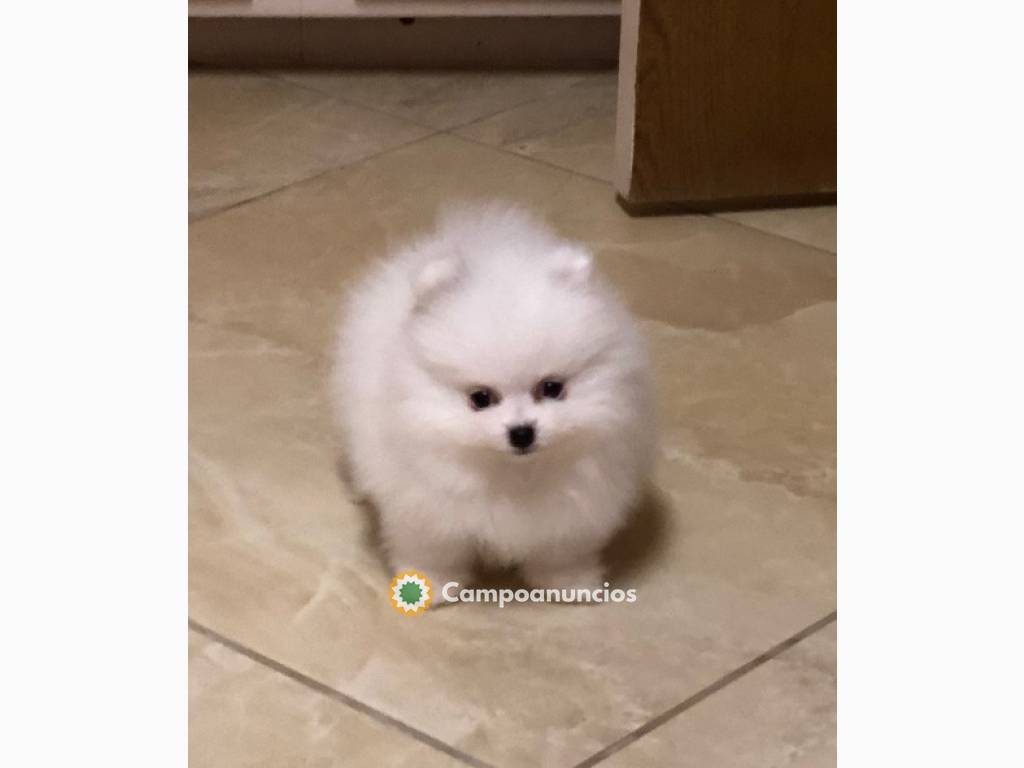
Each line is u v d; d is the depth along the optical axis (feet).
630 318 2.99
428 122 5.12
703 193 4.53
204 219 4.42
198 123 5.06
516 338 2.61
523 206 4.51
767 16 4.35
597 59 5.65
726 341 3.87
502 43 5.63
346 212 4.48
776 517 3.24
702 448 3.46
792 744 2.64
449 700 2.73
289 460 3.40
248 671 2.79
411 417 2.72
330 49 5.60
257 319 3.93
